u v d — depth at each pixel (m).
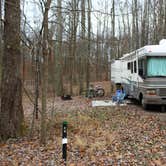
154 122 13.32
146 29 36.72
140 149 8.80
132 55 20.14
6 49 10.05
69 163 7.53
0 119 10.21
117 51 32.16
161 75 16.52
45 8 8.93
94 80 46.88
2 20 9.93
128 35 38.69
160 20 32.31
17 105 10.31
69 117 14.32
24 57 13.23
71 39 10.82
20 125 10.44
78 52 24.58
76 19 10.62
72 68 27.67
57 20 9.50
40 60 10.59
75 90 30.72
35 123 12.95
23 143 9.66
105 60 31.66
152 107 17.86
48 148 9.00
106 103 20.81
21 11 9.97
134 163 7.52
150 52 16.56
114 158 7.93
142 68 17.30
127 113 16.00
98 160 7.76
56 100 23.53
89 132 11.09
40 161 7.84
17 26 9.92
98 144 9.10
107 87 34.97
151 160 7.77
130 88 21.06
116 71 26.67
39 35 9.21
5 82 10.16
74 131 11.29
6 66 10.10
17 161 7.92
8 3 9.41
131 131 11.38
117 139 10.04
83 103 21.27
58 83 26.97
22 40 9.94
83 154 8.29
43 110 9.48
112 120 13.86
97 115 15.24
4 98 10.18
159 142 9.65
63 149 7.52
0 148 9.24
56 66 26.47
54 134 10.86
